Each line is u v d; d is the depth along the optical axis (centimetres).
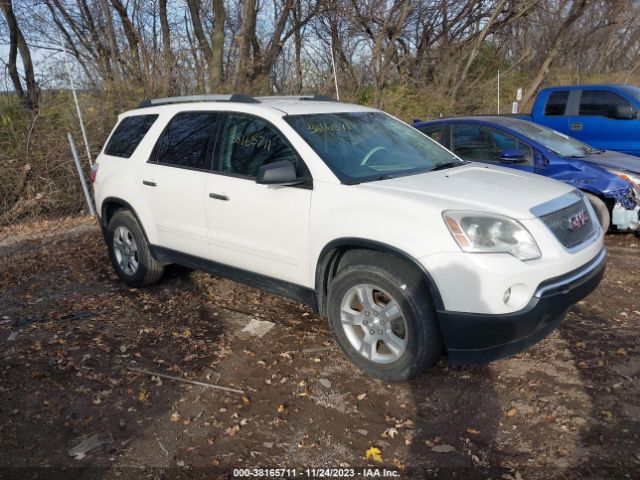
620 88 915
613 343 401
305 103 461
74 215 938
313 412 337
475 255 317
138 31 1300
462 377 366
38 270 630
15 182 897
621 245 637
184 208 471
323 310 395
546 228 335
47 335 450
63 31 1366
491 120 722
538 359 382
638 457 284
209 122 468
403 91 1608
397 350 349
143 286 554
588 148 719
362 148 421
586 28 2428
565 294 333
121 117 569
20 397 362
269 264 417
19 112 930
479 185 375
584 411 324
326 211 372
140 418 337
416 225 333
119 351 420
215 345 425
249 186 420
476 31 1866
